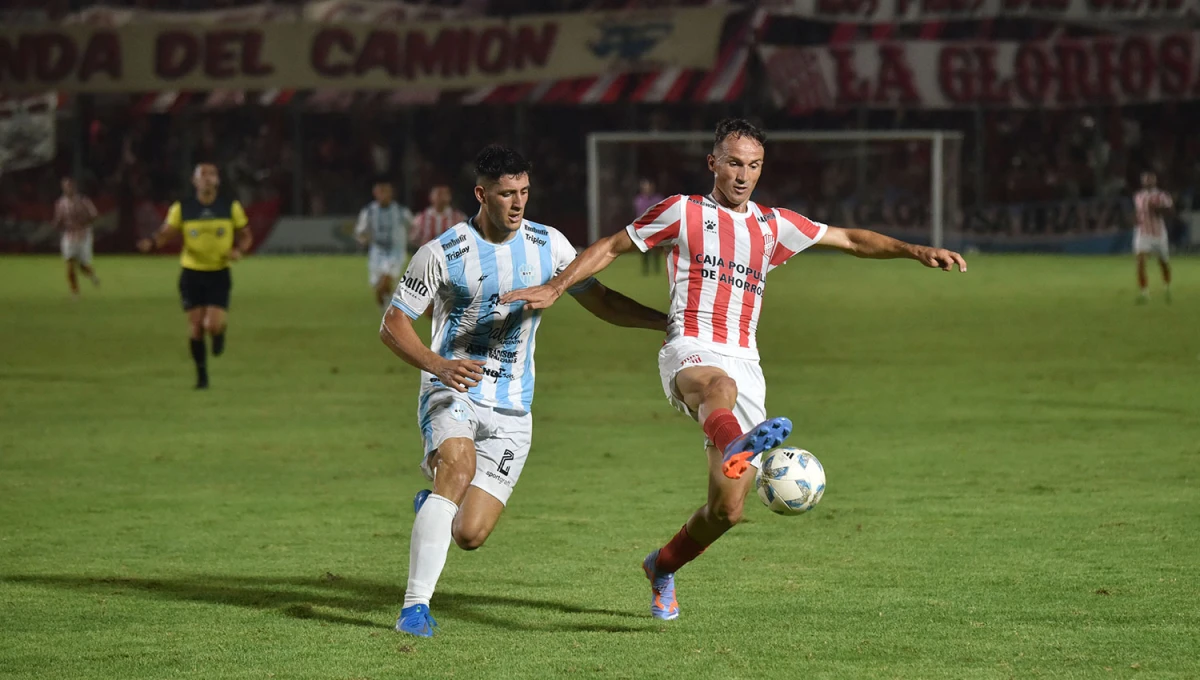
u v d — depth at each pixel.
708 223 19.53
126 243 137.88
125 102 138.50
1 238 137.25
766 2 130.75
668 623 19.25
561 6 139.75
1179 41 125.38
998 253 132.25
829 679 16.55
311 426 39.41
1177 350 56.91
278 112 139.38
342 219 137.38
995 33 134.12
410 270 19.17
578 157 140.00
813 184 133.62
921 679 16.52
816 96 130.62
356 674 16.84
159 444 36.25
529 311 19.83
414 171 139.25
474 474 19.14
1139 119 132.75
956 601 20.28
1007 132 134.25
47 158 137.25
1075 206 130.38
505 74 133.62
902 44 129.50
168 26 135.88
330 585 21.77
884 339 62.84
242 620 19.52
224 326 47.47
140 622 19.41
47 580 22.00
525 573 22.48
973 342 61.22
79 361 55.78
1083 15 128.25
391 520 26.98
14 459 33.97
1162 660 17.23
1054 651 17.64
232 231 47.03
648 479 31.14
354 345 61.62
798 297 88.31
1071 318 71.69
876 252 20.17
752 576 22.05
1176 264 115.00
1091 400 43.25
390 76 135.38
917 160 132.00
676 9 130.62
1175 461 32.50
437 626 19.14
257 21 137.12
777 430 16.58
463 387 18.45
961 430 37.62
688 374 18.98
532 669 17.03
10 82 136.62
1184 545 23.86
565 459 33.81
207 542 24.95
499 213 18.92
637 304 20.47
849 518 26.59
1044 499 28.19
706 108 139.00
